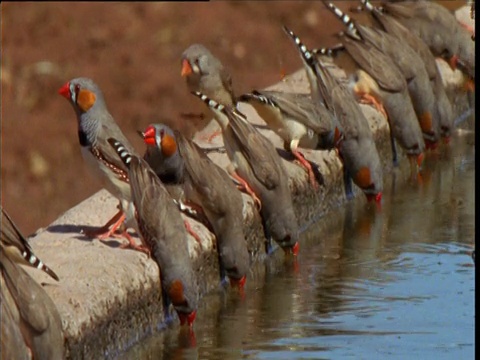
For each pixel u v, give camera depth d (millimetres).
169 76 20828
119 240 11562
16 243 9898
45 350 9328
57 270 10617
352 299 12008
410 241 13734
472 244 13594
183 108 19500
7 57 21156
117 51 21797
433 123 16891
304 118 14258
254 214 12969
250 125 13219
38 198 17062
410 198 15344
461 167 16547
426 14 18500
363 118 14977
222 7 24703
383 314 11617
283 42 23516
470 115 18906
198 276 11805
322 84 14867
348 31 17266
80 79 11812
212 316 11656
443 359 10547
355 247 13594
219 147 14461
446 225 14258
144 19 23516
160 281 11141
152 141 12000
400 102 16328
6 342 9000
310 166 14344
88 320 9969
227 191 12141
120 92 20156
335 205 14906
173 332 11211
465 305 11781
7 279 9336
